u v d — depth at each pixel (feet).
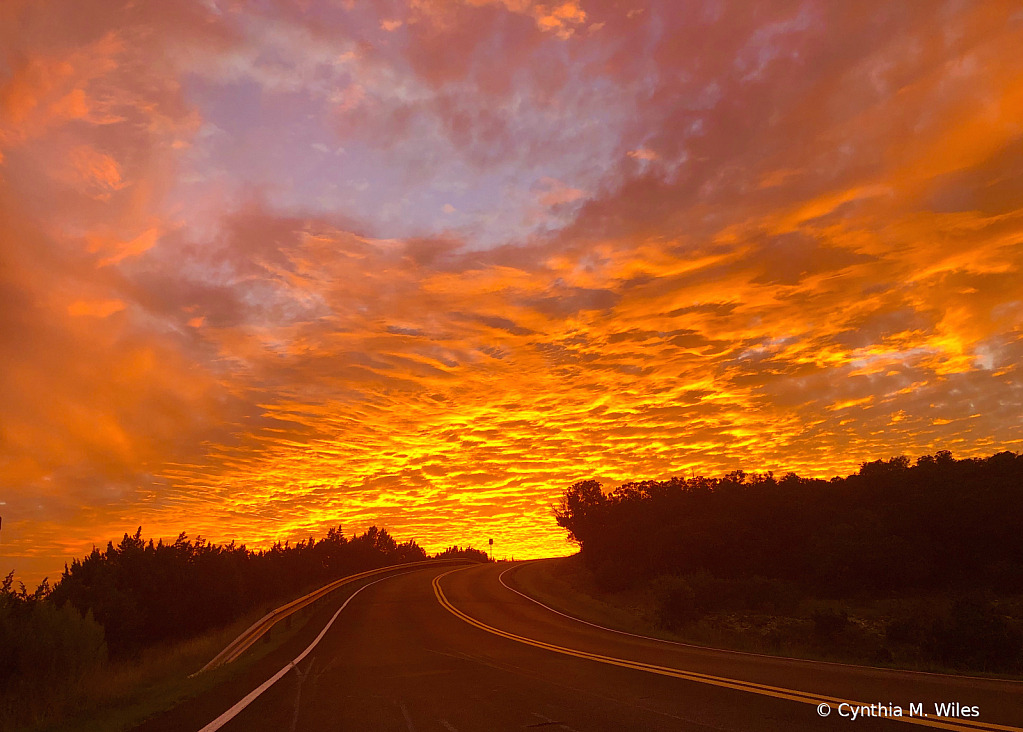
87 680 32.86
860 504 127.95
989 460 126.72
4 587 42.60
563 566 168.86
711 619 84.28
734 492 140.46
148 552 73.46
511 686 29.37
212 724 22.77
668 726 20.27
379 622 67.82
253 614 74.74
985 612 56.59
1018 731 18.35
